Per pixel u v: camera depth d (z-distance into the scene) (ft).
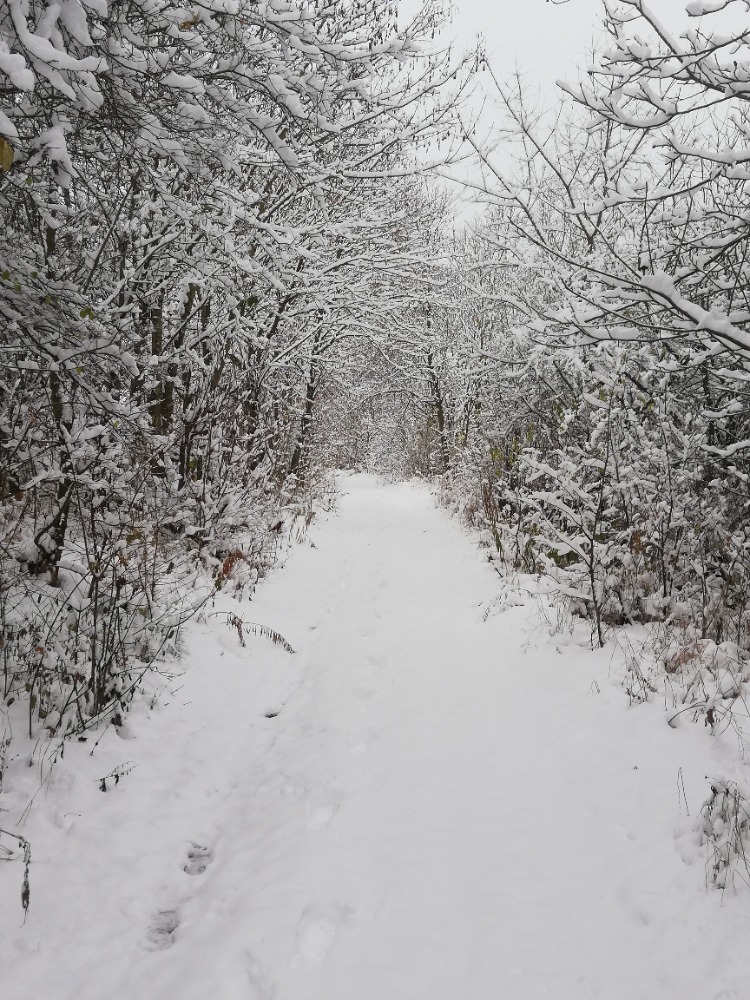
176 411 24.50
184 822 11.34
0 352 12.35
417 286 34.27
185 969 7.86
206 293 22.93
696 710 13.28
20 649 13.44
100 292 17.26
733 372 14.96
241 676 17.69
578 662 17.04
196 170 12.89
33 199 12.67
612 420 19.48
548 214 28.07
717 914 8.69
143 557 16.26
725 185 17.67
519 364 30.89
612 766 12.46
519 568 27.14
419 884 9.45
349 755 12.96
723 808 9.80
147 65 10.67
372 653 19.06
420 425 89.15
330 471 67.97
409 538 40.98
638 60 12.23
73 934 8.49
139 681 14.40
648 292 13.78
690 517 19.25
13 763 11.52
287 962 7.87
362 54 13.62
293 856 9.80
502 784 12.39
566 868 10.09
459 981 7.86
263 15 11.55
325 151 19.95
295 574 29.58
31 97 10.34
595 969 8.15
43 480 14.15
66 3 8.76
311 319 36.11
